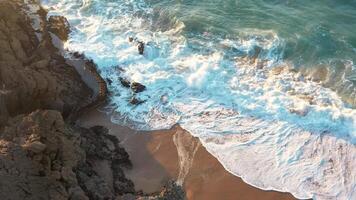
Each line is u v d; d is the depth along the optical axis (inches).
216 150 735.1
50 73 807.1
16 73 757.9
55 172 615.2
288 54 885.8
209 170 705.0
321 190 681.6
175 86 843.4
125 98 823.1
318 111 778.8
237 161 719.1
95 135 746.2
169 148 740.0
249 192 676.7
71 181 618.5
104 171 685.9
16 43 832.3
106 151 720.3
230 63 875.4
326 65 861.2
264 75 853.2
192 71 861.2
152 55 895.1
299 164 715.4
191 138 756.0
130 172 701.9
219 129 771.4
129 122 784.9
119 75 862.5
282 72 858.1
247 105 804.0
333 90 820.0
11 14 888.9
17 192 573.6
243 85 836.0
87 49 901.2
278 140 751.1
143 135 762.2
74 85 819.4
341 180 693.3
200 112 800.9
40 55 855.1
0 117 707.4
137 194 657.0
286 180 693.9
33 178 596.4
